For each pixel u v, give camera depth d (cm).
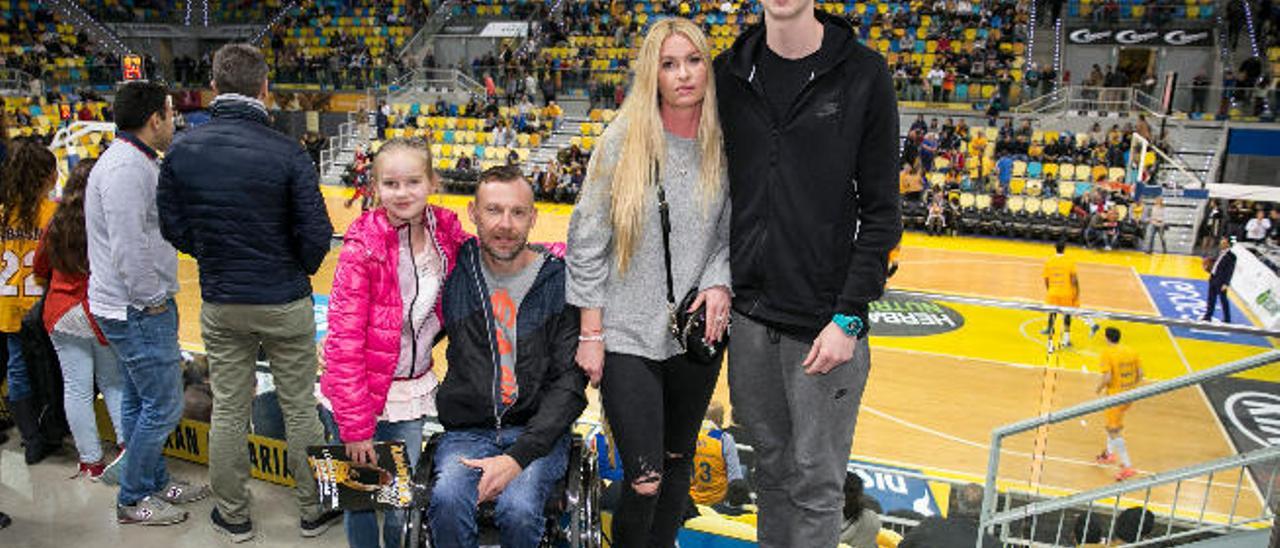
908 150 2116
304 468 386
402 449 265
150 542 393
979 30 2645
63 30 3002
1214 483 417
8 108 2336
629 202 238
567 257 255
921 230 2027
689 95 233
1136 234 1861
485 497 251
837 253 228
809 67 223
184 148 336
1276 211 1669
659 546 288
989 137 2255
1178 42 2584
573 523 260
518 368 271
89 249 379
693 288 246
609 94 2542
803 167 224
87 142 2022
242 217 339
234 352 368
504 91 2656
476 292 272
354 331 282
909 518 482
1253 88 2100
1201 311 1395
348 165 2388
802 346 238
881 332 1120
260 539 397
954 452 783
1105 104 2244
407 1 3138
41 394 464
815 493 252
